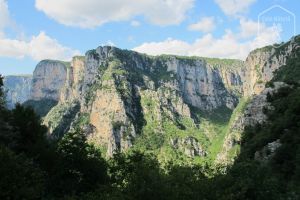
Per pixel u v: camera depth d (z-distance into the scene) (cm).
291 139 9981
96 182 9625
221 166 8125
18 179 5344
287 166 8844
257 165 6894
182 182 6341
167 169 7731
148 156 9612
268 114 13238
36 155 8562
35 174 6106
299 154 8631
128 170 9181
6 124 8638
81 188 9338
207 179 6625
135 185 5691
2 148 5753
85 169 9675
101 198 6381
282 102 12800
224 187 6375
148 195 5569
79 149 9938
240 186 6144
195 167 7925
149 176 5756
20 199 5203
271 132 11538
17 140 8556
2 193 5028
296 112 11312
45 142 9494
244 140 13638
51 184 8600
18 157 6150
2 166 5309
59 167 9056
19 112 9381
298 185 7500
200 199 6031
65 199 7281
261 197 6100
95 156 10394
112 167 9481
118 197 5816
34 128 9312
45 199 7388
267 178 6562
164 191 5644
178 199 5778
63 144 10000
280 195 6291
